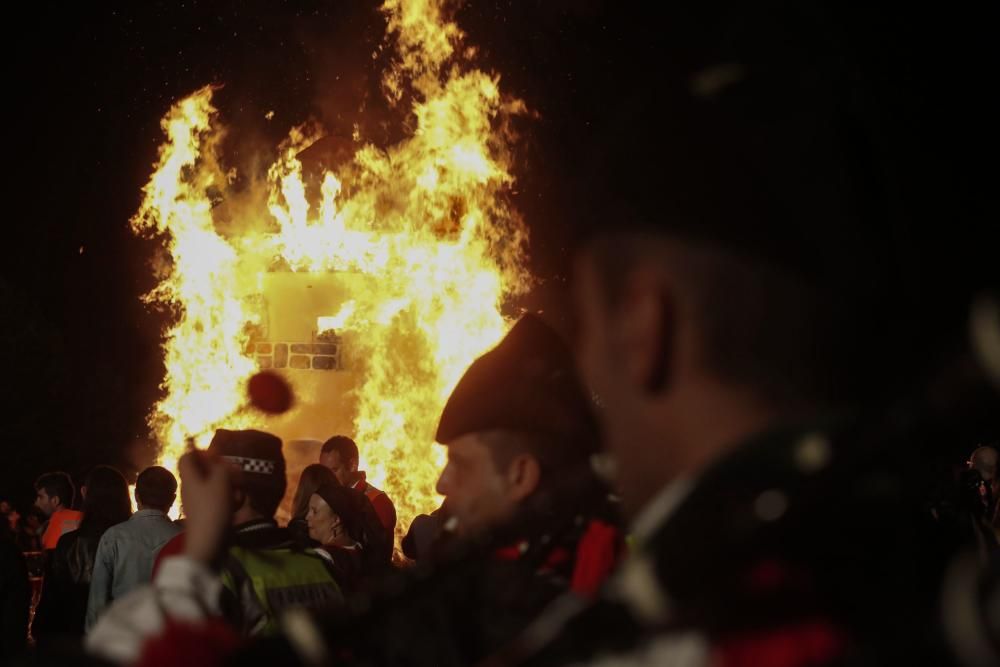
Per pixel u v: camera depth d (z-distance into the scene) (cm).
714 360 94
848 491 85
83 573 706
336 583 387
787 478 87
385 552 680
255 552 367
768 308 94
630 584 88
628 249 98
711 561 86
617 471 101
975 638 78
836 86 99
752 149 95
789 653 82
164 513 646
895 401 85
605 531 171
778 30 102
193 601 177
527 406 230
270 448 395
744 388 94
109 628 165
